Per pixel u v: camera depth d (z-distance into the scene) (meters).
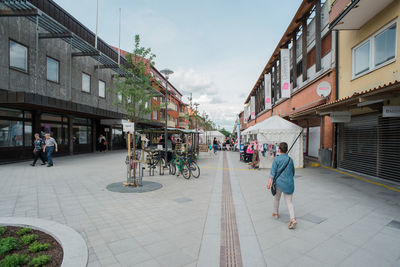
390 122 7.68
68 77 15.98
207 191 6.86
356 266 2.88
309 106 13.51
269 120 12.46
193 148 17.73
